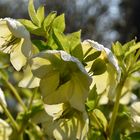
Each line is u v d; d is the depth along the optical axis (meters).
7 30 0.51
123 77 0.51
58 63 0.45
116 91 0.53
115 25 3.54
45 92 0.45
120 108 0.59
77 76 0.45
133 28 3.53
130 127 0.55
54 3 2.32
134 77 0.54
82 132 0.46
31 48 0.46
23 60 0.50
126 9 3.64
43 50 0.46
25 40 0.46
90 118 0.50
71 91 0.45
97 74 0.46
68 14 2.65
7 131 0.62
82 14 2.93
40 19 0.48
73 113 0.46
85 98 0.44
